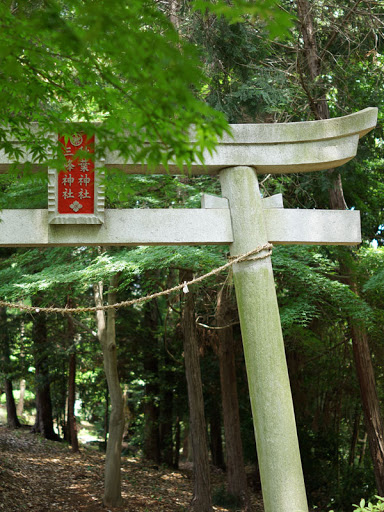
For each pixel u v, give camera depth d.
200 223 6.15
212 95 10.34
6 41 3.13
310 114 11.83
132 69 2.85
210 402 18.91
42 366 19.92
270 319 6.01
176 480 17.14
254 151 6.26
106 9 2.55
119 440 12.89
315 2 11.39
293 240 6.27
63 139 5.93
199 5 2.66
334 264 11.97
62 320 19.14
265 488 5.78
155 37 2.56
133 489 14.68
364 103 12.25
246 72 10.31
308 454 16.69
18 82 3.57
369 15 10.76
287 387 5.94
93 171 5.98
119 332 18.25
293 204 12.74
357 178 13.63
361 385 12.64
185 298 13.27
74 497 12.99
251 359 5.96
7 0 2.84
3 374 19.73
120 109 3.64
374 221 14.55
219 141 6.19
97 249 11.70
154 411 20.22
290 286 11.01
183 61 2.52
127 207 9.81
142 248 10.02
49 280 9.89
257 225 6.14
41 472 14.71
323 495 16.36
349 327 12.95
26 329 21.72
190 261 9.43
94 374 22.41
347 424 18.55
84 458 17.64
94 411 26.94
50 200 5.93
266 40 10.53
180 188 10.51
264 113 11.30
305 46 11.67
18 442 18.23
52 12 2.69
